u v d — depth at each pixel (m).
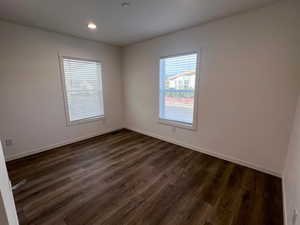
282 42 1.86
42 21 2.36
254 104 2.16
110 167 2.34
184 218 1.44
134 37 3.17
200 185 1.91
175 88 3.13
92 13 2.12
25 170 2.25
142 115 3.88
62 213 1.49
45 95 2.84
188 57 2.83
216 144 2.64
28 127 2.70
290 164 1.64
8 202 0.67
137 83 3.82
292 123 1.89
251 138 2.25
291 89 1.86
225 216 1.46
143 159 2.60
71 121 3.28
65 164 2.43
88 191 1.80
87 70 3.45
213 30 2.38
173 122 3.22
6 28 2.33
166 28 2.68
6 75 2.39
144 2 1.85
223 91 2.42
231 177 2.08
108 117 4.02
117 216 1.46
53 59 2.86
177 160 2.56
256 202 1.63
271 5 1.88
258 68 2.06
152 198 1.70
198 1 1.83
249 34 2.07
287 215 1.34
